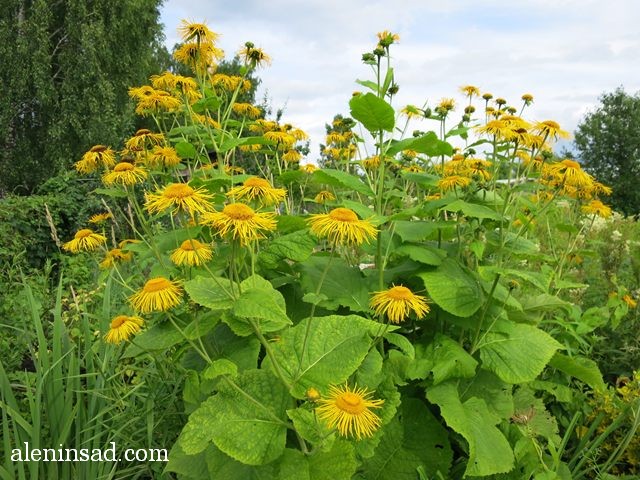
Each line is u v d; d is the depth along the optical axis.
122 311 3.73
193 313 2.13
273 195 2.08
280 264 2.90
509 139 2.81
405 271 2.88
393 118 2.62
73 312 4.57
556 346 2.63
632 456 2.95
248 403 2.06
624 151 25.23
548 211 3.55
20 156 19.77
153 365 3.10
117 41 20.75
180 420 2.86
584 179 2.71
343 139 4.46
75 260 6.80
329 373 2.05
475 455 2.23
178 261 1.93
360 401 1.69
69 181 9.84
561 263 3.67
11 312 4.65
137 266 4.23
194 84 3.41
